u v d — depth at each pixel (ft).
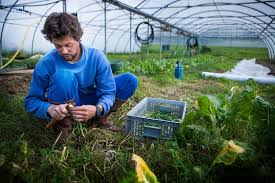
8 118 7.88
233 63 50.83
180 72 23.99
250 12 39.04
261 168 5.16
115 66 22.38
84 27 42.27
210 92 17.74
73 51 5.90
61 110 5.96
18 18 33.04
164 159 6.15
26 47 37.42
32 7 33.30
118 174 5.57
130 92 8.23
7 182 4.76
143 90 16.11
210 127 7.71
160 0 31.17
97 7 36.11
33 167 5.51
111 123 8.91
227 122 7.73
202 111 7.72
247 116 7.47
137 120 7.79
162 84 20.04
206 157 6.19
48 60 6.63
